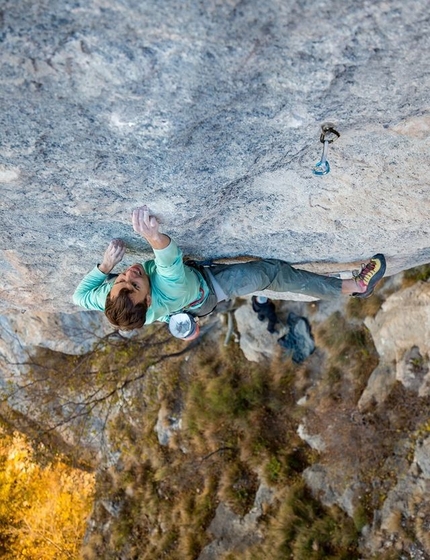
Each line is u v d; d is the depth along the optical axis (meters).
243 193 3.31
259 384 9.01
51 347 10.48
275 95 2.46
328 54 2.23
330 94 2.48
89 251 3.77
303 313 8.75
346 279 4.07
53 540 10.40
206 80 2.29
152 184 2.97
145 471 9.87
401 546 6.99
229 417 9.18
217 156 2.84
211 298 3.68
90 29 2.03
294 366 8.79
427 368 7.32
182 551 8.86
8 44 2.05
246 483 8.80
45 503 10.70
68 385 10.80
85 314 10.06
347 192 3.29
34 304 4.93
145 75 2.23
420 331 7.30
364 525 7.40
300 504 8.02
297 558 7.67
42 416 11.05
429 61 2.30
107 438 10.43
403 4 2.01
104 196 3.07
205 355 9.75
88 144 2.64
